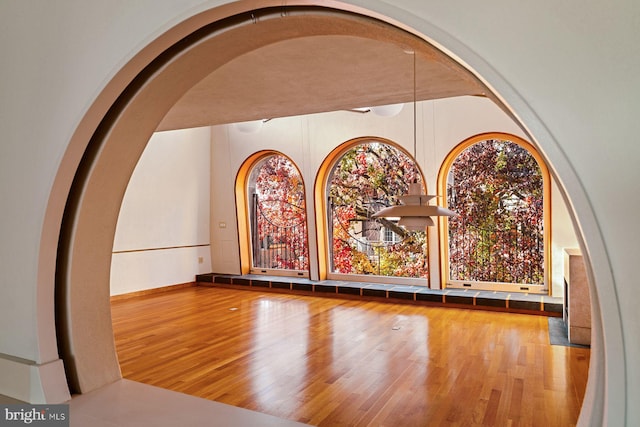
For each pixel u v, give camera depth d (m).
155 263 8.52
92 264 2.48
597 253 1.26
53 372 2.26
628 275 1.24
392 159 7.71
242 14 1.93
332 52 3.15
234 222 9.29
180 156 8.96
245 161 9.02
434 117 7.18
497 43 1.39
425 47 1.63
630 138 1.25
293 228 8.80
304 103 4.68
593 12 1.28
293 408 3.29
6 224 2.35
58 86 2.18
